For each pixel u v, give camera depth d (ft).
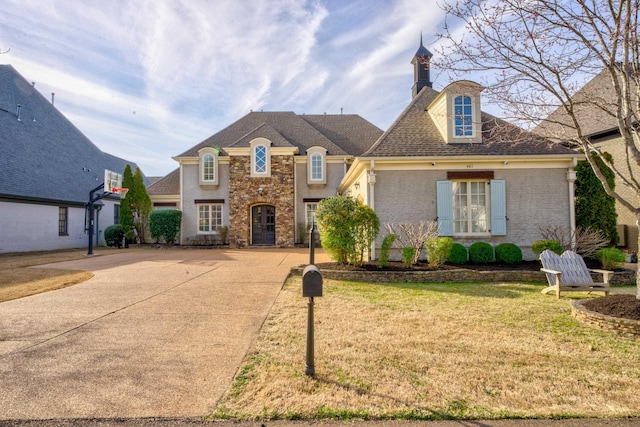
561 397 9.59
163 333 14.85
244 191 59.06
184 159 63.93
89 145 81.51
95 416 8.70
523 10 17.08
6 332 14.99
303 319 16.76
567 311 18.35
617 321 14.93
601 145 44.16
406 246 33.68
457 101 36.04
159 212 59.88
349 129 73.92
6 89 60.95
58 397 9.60
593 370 11.32
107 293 22.45
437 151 34.65
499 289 24.18
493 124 36.83
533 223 34.55
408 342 13.69
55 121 71.61
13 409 9.00
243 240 58.80
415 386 10.15
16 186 51.80
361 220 30.27
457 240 34.83
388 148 35.01
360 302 20.18
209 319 16.83
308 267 10.99
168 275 29.22
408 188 34.96
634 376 10.87
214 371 11.19
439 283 26.55
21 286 24.62
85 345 13.50
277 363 11.75
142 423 8.41
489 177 34.55
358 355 12.39
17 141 57.16
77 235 65.82
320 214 31.24
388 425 8.33
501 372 11.10
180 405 9.18
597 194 34.37
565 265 22.90
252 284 25.21
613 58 15.85
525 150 34.45
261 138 59.11
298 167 63.05
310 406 9.05
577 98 22.12
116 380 10.60
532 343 13.70
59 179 62.90
